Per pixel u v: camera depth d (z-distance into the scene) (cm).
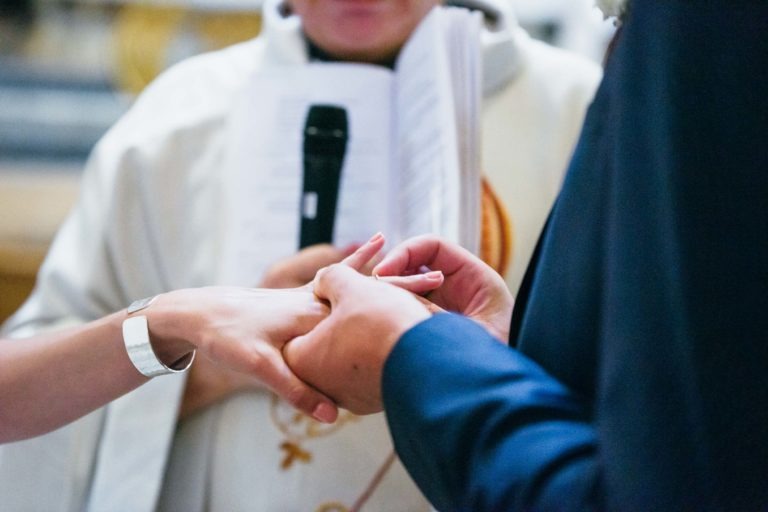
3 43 344
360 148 186
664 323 123
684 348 121
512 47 194
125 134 202
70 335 160
